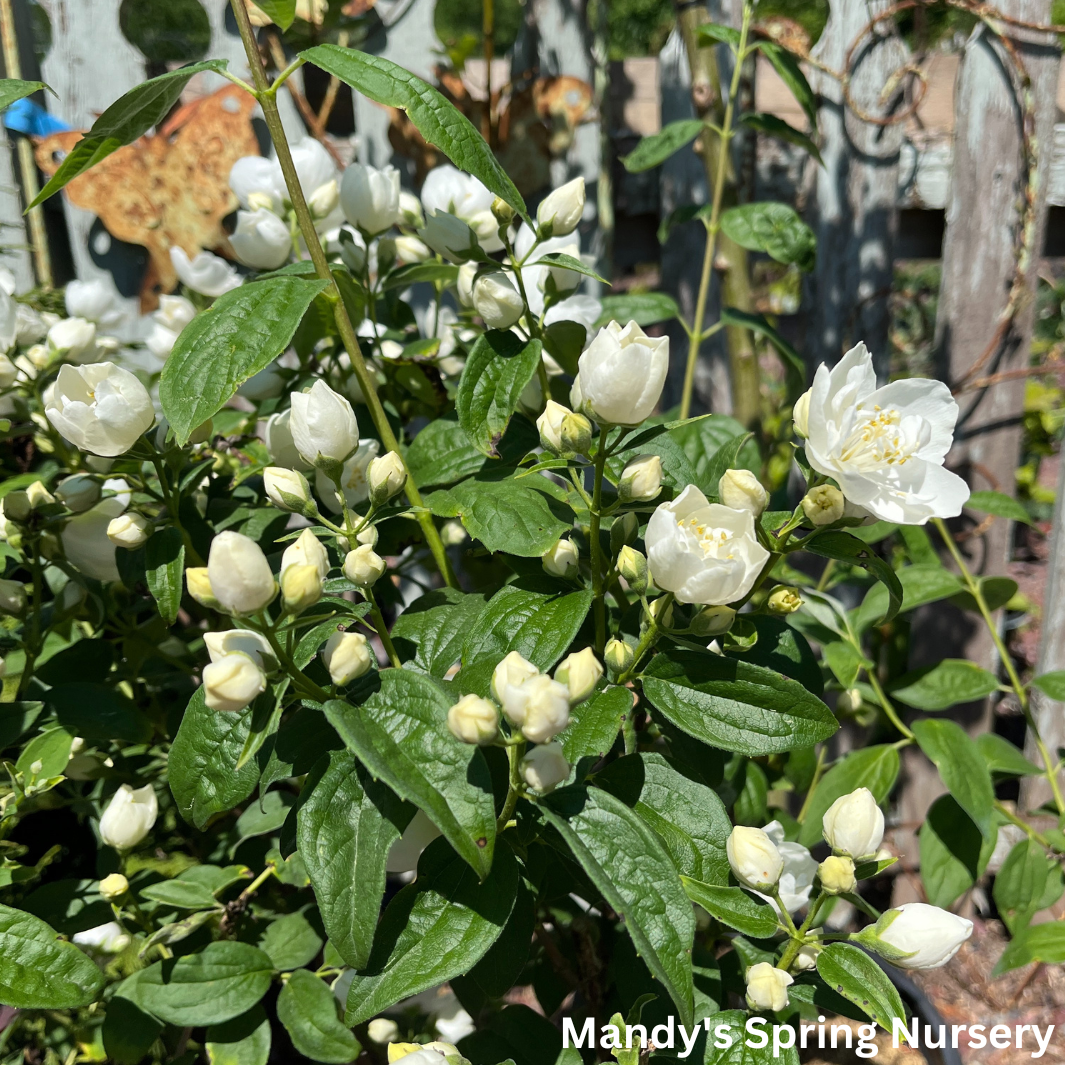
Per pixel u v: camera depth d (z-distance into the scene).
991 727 0.81
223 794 0.36
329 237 0.59
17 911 0.37
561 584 0.38
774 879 0.35
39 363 0.50
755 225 0.62
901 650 0.80
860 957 0.34
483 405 0.40
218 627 0.55
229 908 0.47
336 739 0.37
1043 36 0.71
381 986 0.32
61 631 0.52
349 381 0.51
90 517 0.46
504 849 0.34
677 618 0.39
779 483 0.86
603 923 0.54
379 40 0.74
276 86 0.38
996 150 0.73
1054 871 0.67
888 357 0.79
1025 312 0.76
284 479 0.36
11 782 0.47
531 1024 0.43
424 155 0.74
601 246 0.77
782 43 0.73
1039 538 1.31
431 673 0.39
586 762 0.38
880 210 0.76
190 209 0.75
